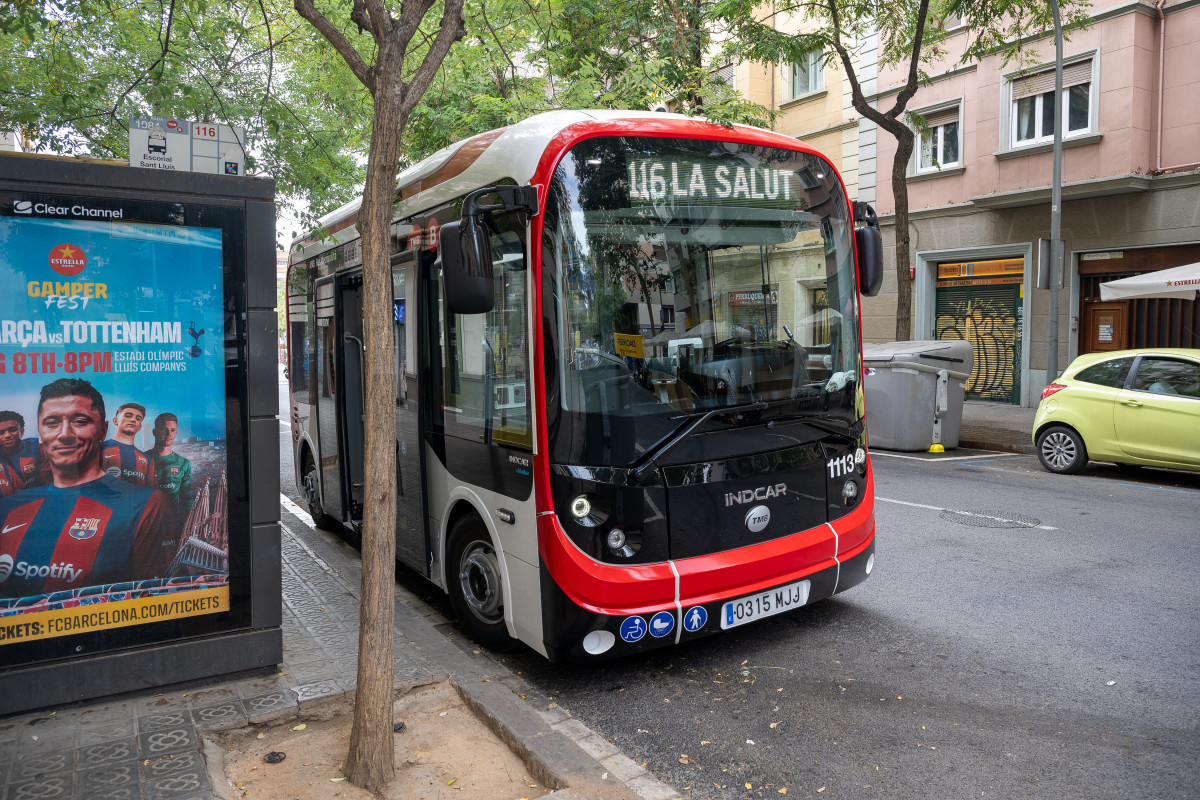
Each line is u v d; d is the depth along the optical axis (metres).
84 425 3.83
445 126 10.79
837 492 4.95
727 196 4.65
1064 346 15.82
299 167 6.13
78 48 6.37
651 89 8.88
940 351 12.28
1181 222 13.88
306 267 8.18
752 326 4.68
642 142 4.44
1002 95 15.99
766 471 4.59
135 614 3.97
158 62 5.80
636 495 4.18
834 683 4.36
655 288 4.38
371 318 3.29
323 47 7.62
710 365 4.49
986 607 5.41
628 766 3.53
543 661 4.80
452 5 3.57
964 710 4.00
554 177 4.19
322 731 3.80
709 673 4.54
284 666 4.38
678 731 3.89
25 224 3.66
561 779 3.31
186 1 6.28
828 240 5.04
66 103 6.07
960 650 4.72
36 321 3.71
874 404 12.61
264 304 4.14
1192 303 14.27
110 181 3.78
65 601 3.84
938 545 6.92
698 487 4.35
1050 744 3.66
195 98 5.89
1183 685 4.20
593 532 4.11
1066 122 15.20
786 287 4.82
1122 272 14.95
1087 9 14.57
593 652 4.10
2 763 3.35
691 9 10.26
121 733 3.61
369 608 3.34
